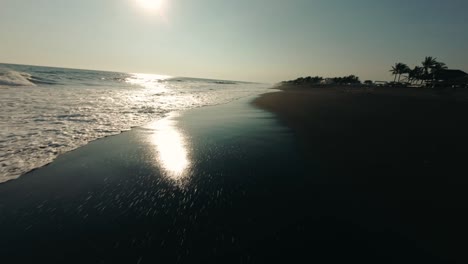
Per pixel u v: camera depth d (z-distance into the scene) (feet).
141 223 12.14
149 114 42.93
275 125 35.94
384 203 14.12
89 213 12.85
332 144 25.94
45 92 60.18
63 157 20.31
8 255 9.91
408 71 224.94
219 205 13.96
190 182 16.75
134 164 19.67
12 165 17.98
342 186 16.29
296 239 11.08
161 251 10.28
